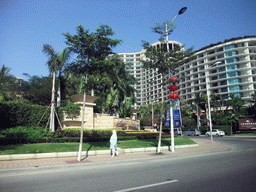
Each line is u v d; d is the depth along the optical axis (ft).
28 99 93.45
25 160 33.60
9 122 57.62
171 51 49.37
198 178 21.35
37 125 60.64
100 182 20.29
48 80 100.78
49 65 63.93
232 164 30.32
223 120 160.66
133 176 23.08
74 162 32.55
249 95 204.64
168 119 69.26
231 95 184.03
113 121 81.41
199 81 244.42
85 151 41.16
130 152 47.70
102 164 33.19
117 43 39.34
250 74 210.38
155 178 21.77
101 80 38.91
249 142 79.46
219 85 228.63
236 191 16.56
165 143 61.93
